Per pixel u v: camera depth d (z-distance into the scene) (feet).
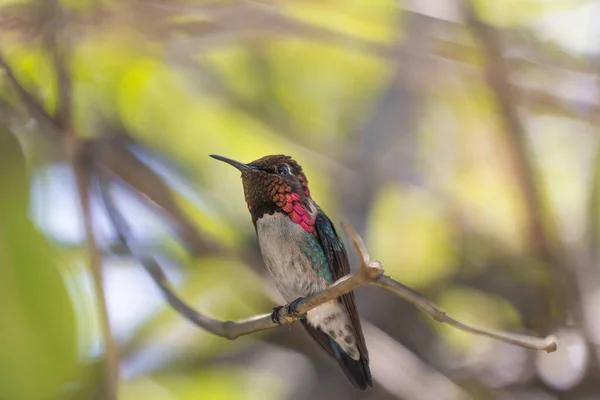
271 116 37.09
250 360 35.35
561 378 35.76
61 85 22.67
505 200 38.81
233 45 31.65
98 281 20.86
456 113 38.75
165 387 32.22
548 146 40.52
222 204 34.27
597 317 35.58
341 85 38.60
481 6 33.32
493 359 37.32
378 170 37.73
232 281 33.37
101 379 21.86
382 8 32.76
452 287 38.65
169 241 32.30
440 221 37.99
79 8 25.85
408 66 32.91
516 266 37.47
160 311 32.42
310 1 31.24
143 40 28.12
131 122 32.04
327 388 35.63
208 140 34.32
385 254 37.45
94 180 23.84
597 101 32.86
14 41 24.08
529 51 33.09
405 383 32.89
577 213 39.14
